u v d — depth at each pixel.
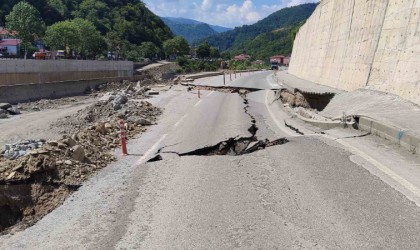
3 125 21.72
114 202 7.26
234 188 7.64
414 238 5.31
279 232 5.67
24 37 60.84
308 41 43.44
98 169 9.60
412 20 15.49
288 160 9.35
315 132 13.16
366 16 21.28
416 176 7.69
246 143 12.10
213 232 5.76
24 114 26.50
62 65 45.03
